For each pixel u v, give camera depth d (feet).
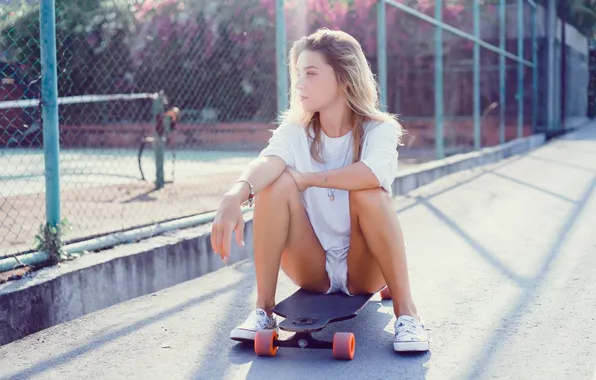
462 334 9.15
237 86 37.32
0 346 9.27
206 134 46.52
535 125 53.42
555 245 14.88
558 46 66.54
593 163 34.50
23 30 13.25
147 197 21.66
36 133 13.15
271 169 8.38
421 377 7.66
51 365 8.52
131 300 11.53
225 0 32.07
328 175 8.39
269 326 8.95
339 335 8.24
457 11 51.34
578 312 9.96
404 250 8.57
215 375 7.95
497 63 58.75
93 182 25.89
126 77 40.55
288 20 30.83
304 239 8.84
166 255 12.39
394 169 8.60
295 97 9.15
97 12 36.50
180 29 36.47
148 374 8.09
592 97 94.17
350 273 9.01
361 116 8.93
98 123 41.37
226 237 7.62
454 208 20.72
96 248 11.86
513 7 55.72
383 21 22.00
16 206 19.71
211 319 10.28
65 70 15.84
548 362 8.02
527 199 22.22
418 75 56.08
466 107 58.80
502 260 13.58
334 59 8.65
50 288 10.07
